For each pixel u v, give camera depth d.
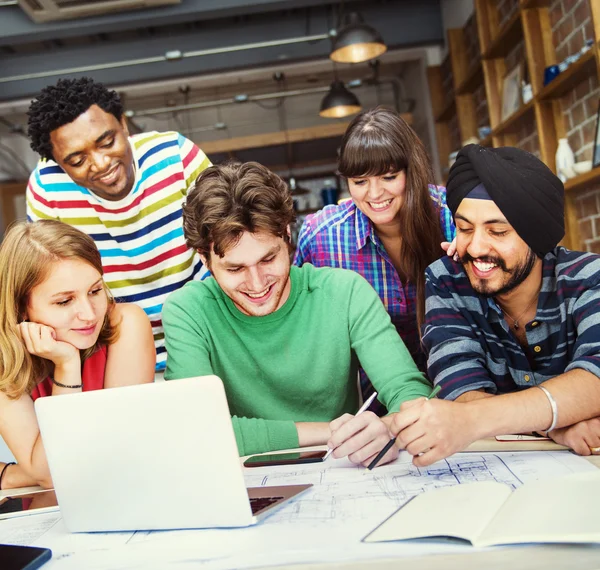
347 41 4.29
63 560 0.85
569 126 3.31
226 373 1.51
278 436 1.33
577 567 0.65
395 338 1.47
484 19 4.14
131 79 5.94
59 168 1.93
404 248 1.77
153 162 1.94
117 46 5.80
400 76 7.50
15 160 8.05
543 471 0.96
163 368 2.01
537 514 0.75
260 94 7.84
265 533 0.84
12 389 1.34
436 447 0.97
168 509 0.90
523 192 1.10
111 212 1.92
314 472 1.11
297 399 1.52
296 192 7.08
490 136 4.14
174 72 5.93
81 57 5.79
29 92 5.93
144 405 0.88
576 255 1.22
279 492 0.99
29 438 1.33
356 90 7.94
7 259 1.35
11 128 6.85
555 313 1.22
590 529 0.69
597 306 1.15
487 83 4.12
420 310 1.78
